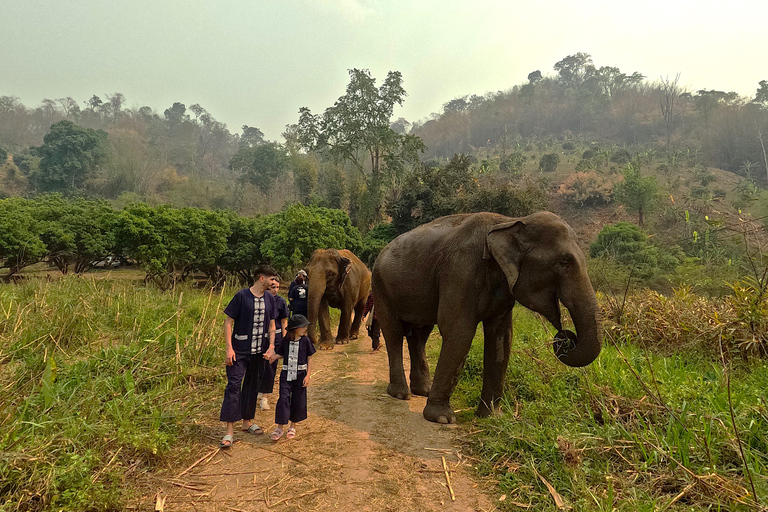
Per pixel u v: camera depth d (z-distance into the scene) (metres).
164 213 17.11
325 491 3.36
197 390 5.55
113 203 67.12
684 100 125.38
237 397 4.20
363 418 4.92
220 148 144.50
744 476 3.16
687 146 96.88
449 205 30.41
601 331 3.93
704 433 3.64
